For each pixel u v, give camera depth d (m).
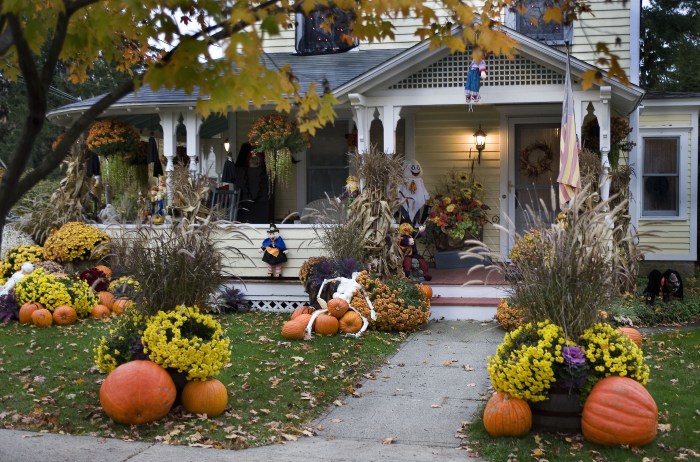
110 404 6.05
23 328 10.11
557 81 11.07
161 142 17.38
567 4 5.31
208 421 6.25
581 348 5.82
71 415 6.41
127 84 4.17
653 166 15.39
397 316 9.89
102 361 6.54
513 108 13.41
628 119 14.14
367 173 11.15
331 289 10.27
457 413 6.61
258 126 12.11
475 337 9.76
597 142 12.57
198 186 11.98
